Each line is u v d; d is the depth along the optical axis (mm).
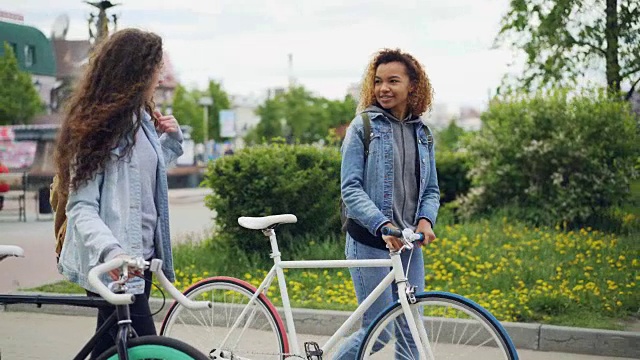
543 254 9883
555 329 6551
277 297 7664
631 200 13055
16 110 44906
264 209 9961
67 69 45250
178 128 4090
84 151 3477
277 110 68312
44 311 7723
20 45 49062
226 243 10133
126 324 3236
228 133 61000
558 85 15297
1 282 9258
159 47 3672
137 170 3625
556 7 15336
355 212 4344
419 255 4504
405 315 4148
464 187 15070
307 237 10078
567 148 12883
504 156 13500
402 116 4578
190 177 37438
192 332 4973
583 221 12875
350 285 8344
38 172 29125
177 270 9508
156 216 3760
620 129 13023
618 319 7141
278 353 4652
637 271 8820
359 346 4270
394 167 4441
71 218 3480
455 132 58438
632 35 15148
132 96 3566
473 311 4055
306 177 10141
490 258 9594
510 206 13250
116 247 3281
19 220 18312
